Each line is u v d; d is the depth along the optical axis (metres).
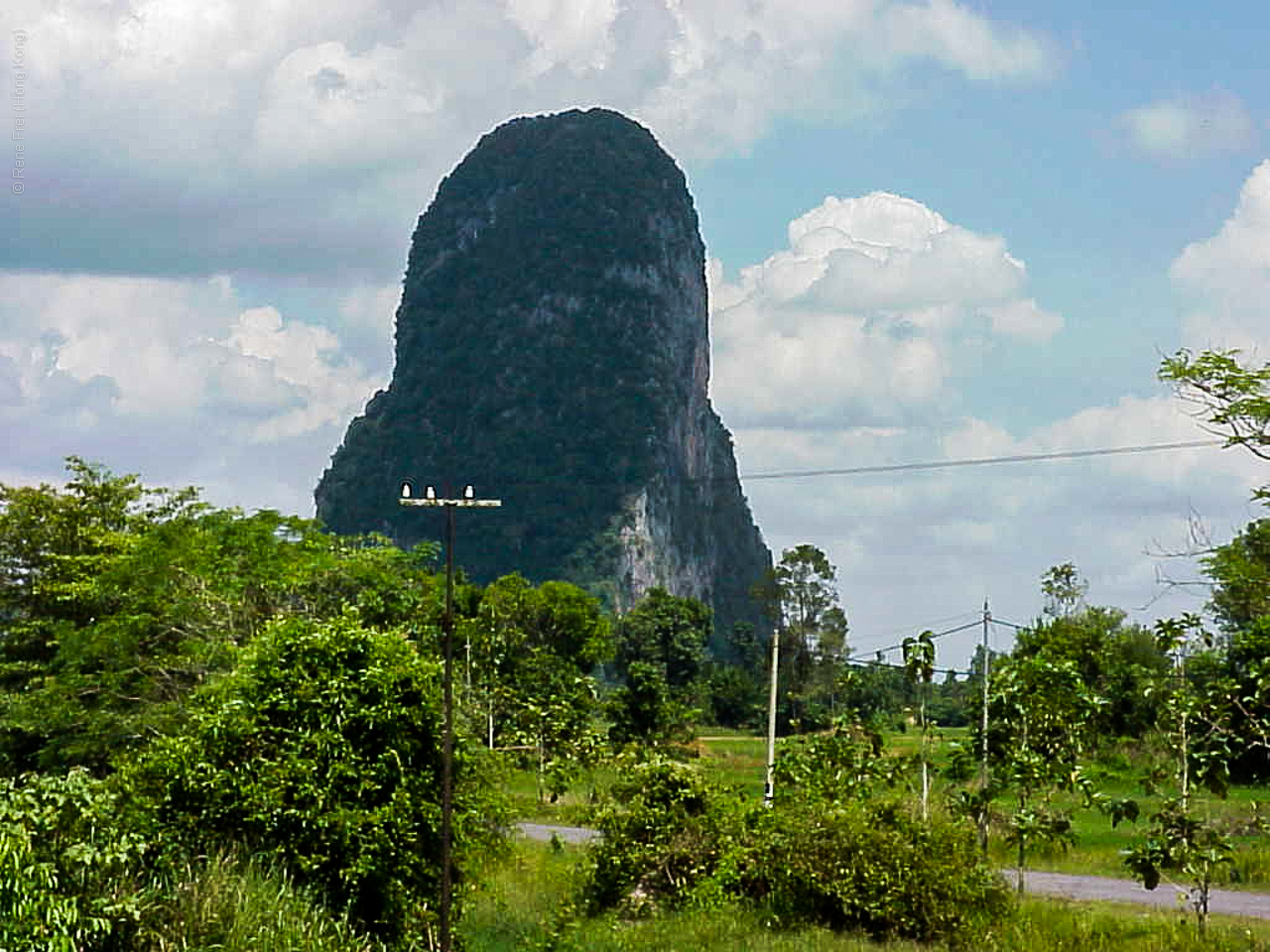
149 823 19.08
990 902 25.70
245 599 40.94
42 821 16.25
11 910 15.06
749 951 23.52
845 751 30.84
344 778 20.42
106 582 41.31
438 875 20.89
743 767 52.50
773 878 26.44
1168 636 24.61
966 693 37.72
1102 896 30.80
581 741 40.88
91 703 39.72
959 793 29.75
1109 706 30.05
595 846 28.70
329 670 20.94
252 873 19.00
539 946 23.42
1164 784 28.00
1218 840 24.38
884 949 23.97
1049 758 27.92
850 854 25.45
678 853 27.58
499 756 25.11
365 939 19.36
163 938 16.41
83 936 15.72
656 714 58.03
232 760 20.41
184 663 38.31
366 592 43.47
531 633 71.94
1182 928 24.53
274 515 45.38
